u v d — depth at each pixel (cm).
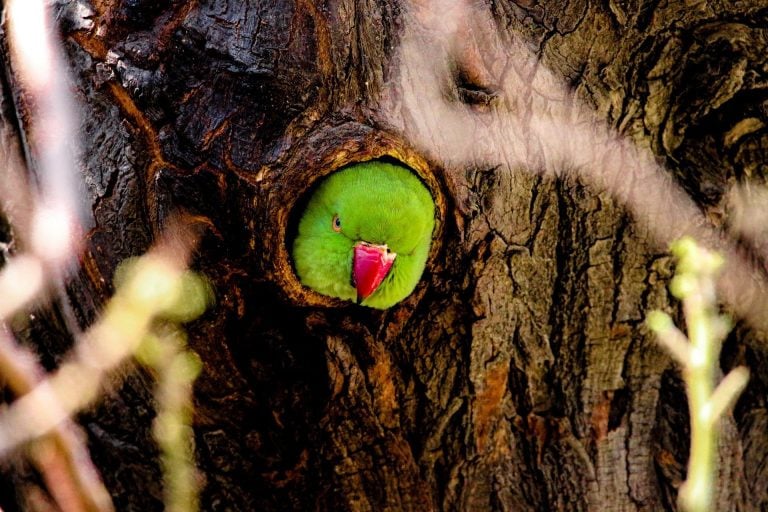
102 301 185
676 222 187
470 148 185
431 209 185
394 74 184
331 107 183
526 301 187
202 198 182
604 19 186
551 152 186
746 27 187
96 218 184
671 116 187
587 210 187
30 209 187
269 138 182
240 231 182
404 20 184
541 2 186
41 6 185
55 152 185
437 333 186
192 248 183
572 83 187
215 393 185
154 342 184
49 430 186
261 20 182
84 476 188
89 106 184
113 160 184
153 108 183
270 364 185
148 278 183
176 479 185
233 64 182
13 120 187
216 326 184
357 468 187
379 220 184
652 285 187
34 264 187
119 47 183
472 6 185
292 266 184
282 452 187
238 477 187
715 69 187
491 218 185
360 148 183
